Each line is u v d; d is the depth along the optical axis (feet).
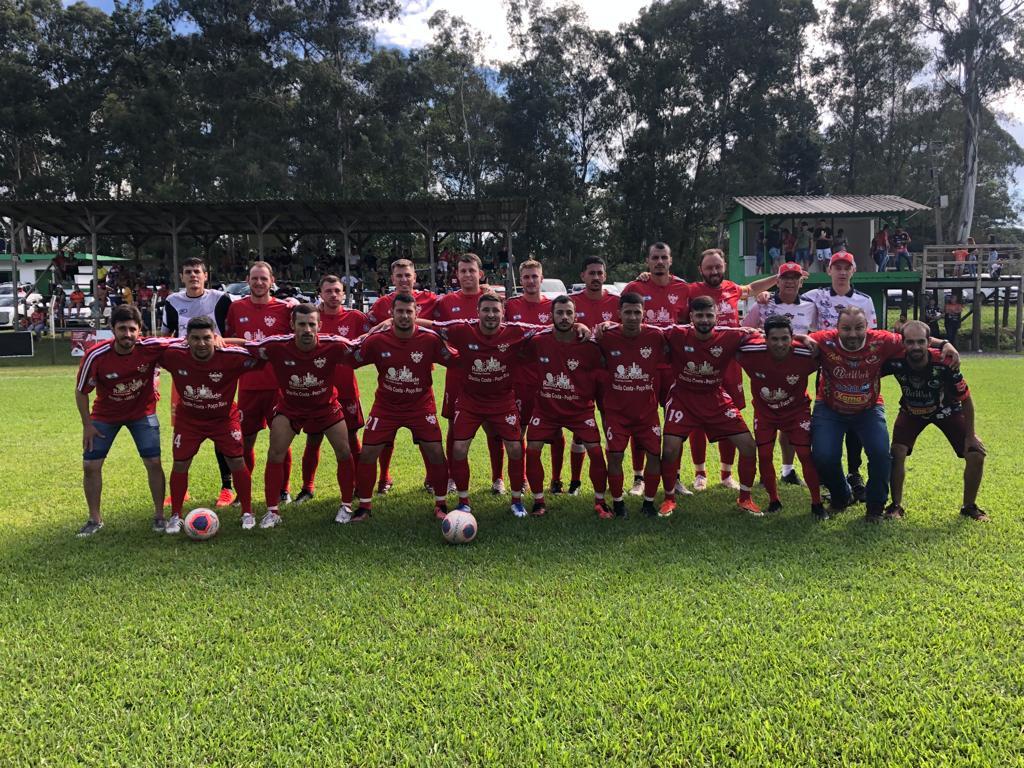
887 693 9.45
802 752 8.28
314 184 118.21
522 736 8.62
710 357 17.75
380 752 8.39
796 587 12.91
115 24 125.90
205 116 121.90
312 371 17.12
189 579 13.79
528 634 11.21
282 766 8.22
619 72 135.85
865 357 16.78
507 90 137.59
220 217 79.30
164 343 16.60
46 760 8.36
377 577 13.73
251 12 121.29
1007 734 8.55
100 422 16.85
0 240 112.78
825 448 17.13
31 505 19.36
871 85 137.18
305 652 10.74
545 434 17.99
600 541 15.87
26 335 68.18
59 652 10.89
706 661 10.30
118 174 127.75
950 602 12.08
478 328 17.34
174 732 8.85
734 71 130.41
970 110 105.40
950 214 143.84
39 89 123.24
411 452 26.27
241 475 17.44
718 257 21.59
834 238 77.77
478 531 16.74
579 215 135.44
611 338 17.47
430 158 144.36
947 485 19.81
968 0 102.17
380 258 121.39
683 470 23.50
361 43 128.47
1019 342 71.82
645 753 8.33
